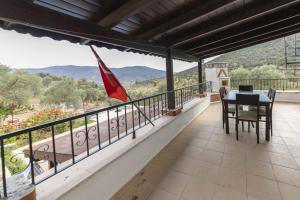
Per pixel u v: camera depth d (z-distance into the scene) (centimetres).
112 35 235
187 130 415
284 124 420
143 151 258
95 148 224
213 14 295
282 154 271
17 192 115
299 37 871
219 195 189
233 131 390
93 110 207
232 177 219
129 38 267
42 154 254
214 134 376
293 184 199
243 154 277
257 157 265
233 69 1132
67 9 188
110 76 243
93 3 186
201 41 455
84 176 162
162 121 343
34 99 680
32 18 148
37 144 289
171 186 210
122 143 241
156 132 295
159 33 284
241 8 293
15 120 395
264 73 945
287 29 455
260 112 359
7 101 539
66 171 171
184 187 206
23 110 503
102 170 181
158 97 386
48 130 354
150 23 269
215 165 250
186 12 246
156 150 295
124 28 271
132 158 232
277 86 732
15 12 138
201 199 185
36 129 142
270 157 263
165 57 405
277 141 321
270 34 483
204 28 333
